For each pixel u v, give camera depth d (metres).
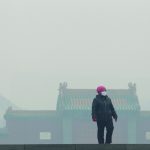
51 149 28.20
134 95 190.25
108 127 32.03
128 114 185.12
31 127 188.62
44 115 187.62
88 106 185.75
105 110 31.92
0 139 187.50
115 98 190.62
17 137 188.38
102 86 32.47
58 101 189.25
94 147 28.52
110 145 28.56
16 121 189.12
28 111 190.38
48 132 187.88
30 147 28.08
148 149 28.38
